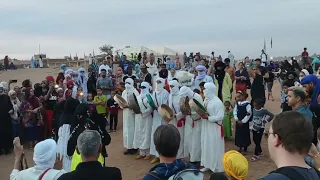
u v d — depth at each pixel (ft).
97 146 12.16
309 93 20.56
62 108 29.22
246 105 31.30
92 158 12.09
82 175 11.54
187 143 28.81
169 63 71.67
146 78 50.29
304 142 6.97
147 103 30.25
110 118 43.98
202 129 26.94
